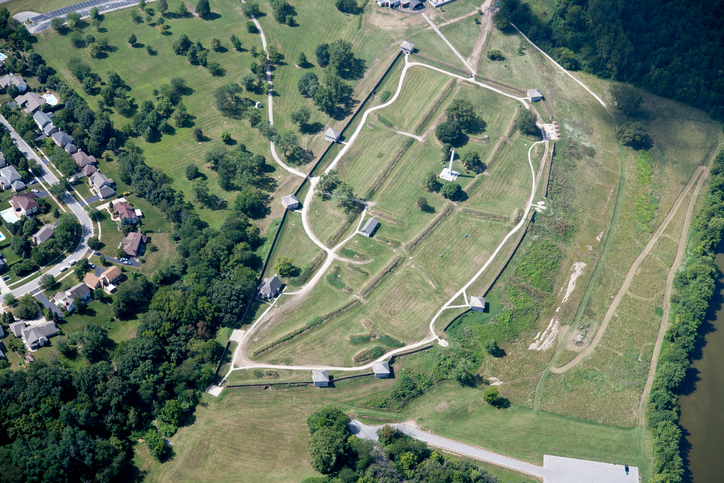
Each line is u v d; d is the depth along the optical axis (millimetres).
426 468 159500
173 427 169625
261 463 165250
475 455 172125
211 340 185125
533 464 171375
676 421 181500
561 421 181250
